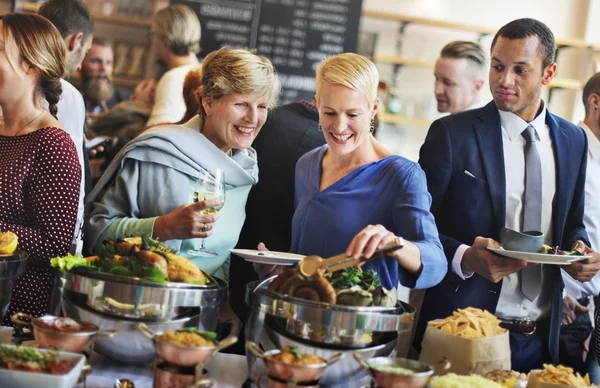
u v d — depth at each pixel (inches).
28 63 89.4
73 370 62.3
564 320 126.9
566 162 108.2
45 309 88.5
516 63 105.4
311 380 63.1
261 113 95.7
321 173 93.2
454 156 107.7
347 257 70.5
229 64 92.7
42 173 87.9
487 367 73.2
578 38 225.8
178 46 192.7
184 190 94.4
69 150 89.3
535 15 227.0
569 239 108.0
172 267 73.1
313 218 90.2
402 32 224.8
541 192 107.1
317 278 69.6
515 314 106.9
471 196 106.5
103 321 70.1
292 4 205.8
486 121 108.8
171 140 94.4
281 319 69.8
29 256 86.4
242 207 100.9
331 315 67.3
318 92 86.0
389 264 88.4
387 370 62.2
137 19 201.2
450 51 173.6
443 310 106.2
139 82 196.9
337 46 208.1
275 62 205.9
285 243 108.9
